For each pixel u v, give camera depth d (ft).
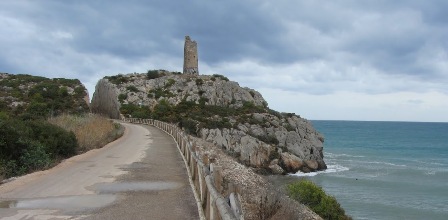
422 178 182.91
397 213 115.75
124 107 283.18
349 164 233.55
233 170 54.34
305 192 69.15
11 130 46.91
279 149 199.11
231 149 191.62
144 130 149.89
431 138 512.63
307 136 231.91
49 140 58.18
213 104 291.99
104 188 36.32
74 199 31.37
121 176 43.70
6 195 32.83
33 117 125.70
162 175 44.57
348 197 136.98
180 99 292.20
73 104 222.48
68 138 64.54
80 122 104.42
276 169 186.39
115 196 32.68
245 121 221.05
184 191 35.09
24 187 36.63
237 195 18.69
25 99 203.41
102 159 60.64
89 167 51.31
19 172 45.27
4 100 194.08
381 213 115.14
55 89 238.27
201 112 247.70
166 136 119.03
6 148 46.06
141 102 291.99
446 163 246.06
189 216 26.32
